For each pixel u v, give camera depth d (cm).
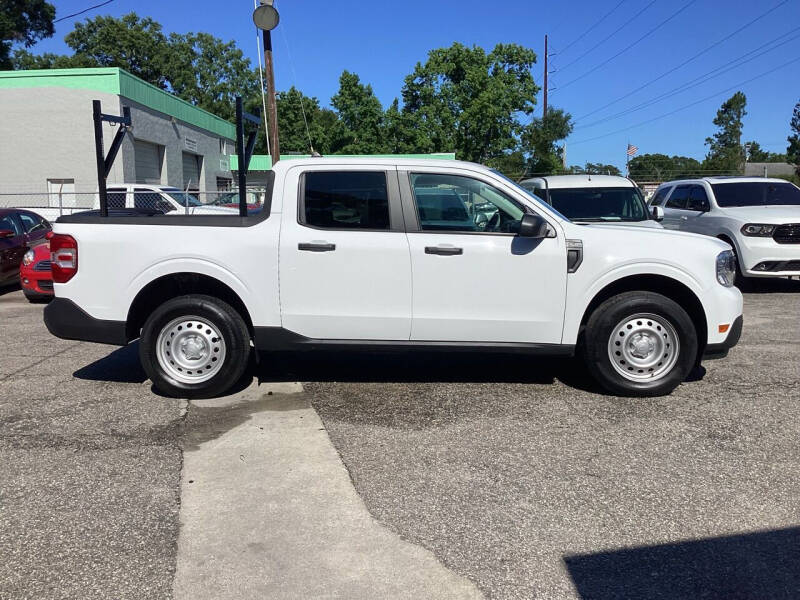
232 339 535
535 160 4797
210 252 526
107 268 532
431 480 397
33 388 580
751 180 1193
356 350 538
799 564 308
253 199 2331
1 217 1191
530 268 524
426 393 564
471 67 4691
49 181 2247
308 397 554
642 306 527
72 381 602
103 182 585
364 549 323
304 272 525
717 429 476
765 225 1040
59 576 300
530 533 336
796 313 924
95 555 318
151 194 1511
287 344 536
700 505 364
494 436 465
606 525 344
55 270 541
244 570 306
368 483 394
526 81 4838
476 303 527
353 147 4844
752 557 314
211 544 328
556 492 380
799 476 399
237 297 555
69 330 539
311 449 444
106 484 393
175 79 5897
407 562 312
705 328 542
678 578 298
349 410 521
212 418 505
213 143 3394
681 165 9075
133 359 684
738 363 655
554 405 530
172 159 2775
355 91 4853
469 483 393
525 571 304
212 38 6269
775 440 455
